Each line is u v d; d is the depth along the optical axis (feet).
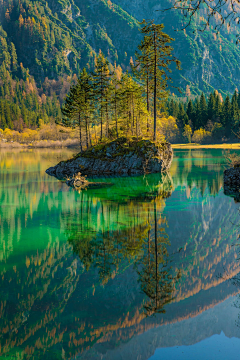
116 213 68.85
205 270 40.29
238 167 99.86
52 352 26.08
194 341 26.61
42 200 86.38
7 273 40.68
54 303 33.32
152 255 45.44
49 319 30.55
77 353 25.64
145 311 31.63
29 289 36.47
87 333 28.60
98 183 115.96
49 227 60.44
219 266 41.42
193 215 65.51
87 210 72.90
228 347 26.66
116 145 146.61
